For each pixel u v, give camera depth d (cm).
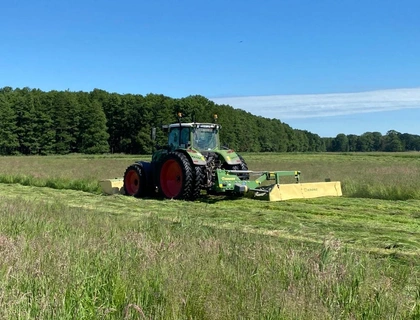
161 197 1273
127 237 584
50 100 7456
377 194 1192
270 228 769
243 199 1156
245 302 363
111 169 2430
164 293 379
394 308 368
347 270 438
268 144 10038
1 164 3078
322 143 15575
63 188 1580
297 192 1159
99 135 7550
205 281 407
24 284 402
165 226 688
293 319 340
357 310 367
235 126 8550
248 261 478
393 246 625
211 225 772
